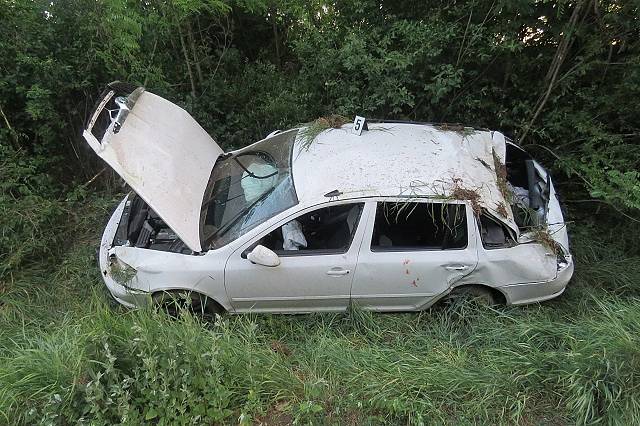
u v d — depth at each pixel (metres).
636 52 5.38
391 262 4.04
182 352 3.44
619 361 3.57
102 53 5.75
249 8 6.59
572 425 3.46
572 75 5.59
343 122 4.74
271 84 6.96
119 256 4.09
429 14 6.02
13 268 4.90
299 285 4.06
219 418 3.35
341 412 3.47
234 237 3.96
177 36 6.75
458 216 4.01
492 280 4.21
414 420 3.39
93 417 3.18
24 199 5.27
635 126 5.74
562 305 4.77
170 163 4.22
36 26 5.79
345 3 6.44
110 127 3.89
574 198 5.97
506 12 5.50
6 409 3.26
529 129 5.94
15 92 5.71
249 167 4.55
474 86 6.20
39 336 4.01
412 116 6.26
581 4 5.04
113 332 3.63
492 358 3.87
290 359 3.95
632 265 5.28
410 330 4.28
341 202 3.88
